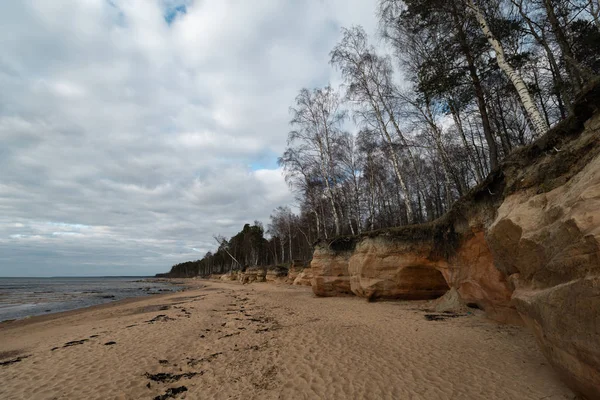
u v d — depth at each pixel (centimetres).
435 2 1093
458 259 1093
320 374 592
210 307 1845
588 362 324
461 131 1602
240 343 885
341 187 3131
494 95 1586
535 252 446
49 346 1012
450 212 1116
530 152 629
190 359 767
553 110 1764
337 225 2400
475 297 1009
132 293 4216
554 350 392
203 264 12512
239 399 516
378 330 912
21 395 597
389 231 1517
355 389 514
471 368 562
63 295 3953
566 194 421
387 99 1789
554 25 919
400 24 1375
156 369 706
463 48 1193
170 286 6419
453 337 777
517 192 601
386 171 3259
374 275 1540
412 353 677
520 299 465
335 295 2000
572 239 355
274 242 7106
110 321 1476
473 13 1005
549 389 442
